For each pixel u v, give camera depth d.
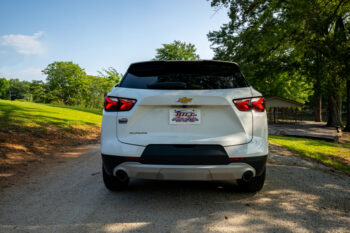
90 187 3.69
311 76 22.08
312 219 2.62
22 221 2.55
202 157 2.68
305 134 15.06
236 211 2.80
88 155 6.40
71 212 2.78
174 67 3.02
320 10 14.07
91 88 71.19
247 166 2.77
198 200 3.15
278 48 17.22
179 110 2.78
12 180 4.04
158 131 2.78
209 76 2.97
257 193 3.44
